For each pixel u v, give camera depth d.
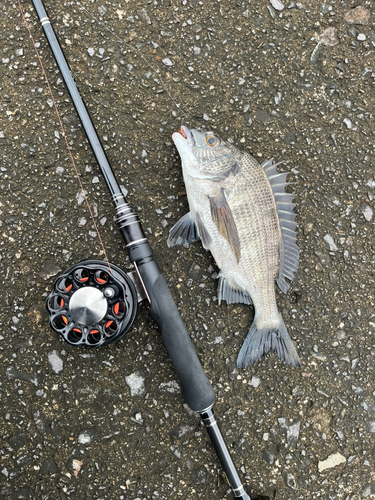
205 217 0.47
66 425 0.48
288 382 0.51
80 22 0.51
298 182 0.52
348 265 0.52
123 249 0.49
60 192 0.50
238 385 0.50
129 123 0.51
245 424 0.50
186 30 0.52
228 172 0.46
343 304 0.52
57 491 0.47
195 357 0.44
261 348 0.48
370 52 0.55
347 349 0.52
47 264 0.49
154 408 0.49
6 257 0.49
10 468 0.47
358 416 0.51
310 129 0.53
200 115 0.52
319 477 0.50
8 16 0.50
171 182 0.51
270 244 0.48
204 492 0.49
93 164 0.50
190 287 0.50
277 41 0.53
